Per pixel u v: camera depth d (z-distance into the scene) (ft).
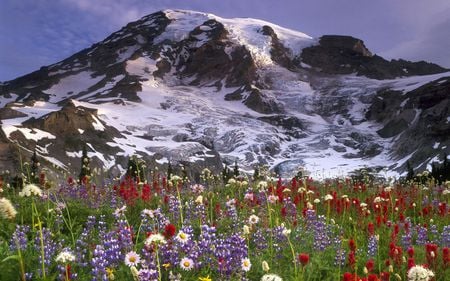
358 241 38.73
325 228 37.27
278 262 28.66
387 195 63.72
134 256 20.03
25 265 24.41
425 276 20.63
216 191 67.21
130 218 43.24
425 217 52.80
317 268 28.96
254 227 35.12
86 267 25.44
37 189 21.44
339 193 72.38
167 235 20.18
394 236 38.55
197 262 23.70
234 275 23.88
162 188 56.34
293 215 44.29
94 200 49.75
